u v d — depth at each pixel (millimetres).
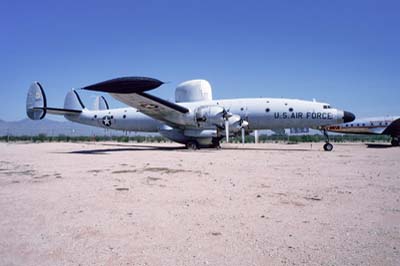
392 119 26297
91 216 4371
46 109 22375
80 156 14477
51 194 5824
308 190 6031
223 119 18781
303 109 19125
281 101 19578
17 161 12102
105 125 24078
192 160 12273
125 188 6398
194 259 2926
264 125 19891
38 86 22578
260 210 4629
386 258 2893
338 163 10875
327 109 19109
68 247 3234
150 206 4926
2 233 3670
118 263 2848
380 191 5859
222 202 5160
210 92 21922
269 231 3689
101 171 9031
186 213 4512
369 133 26922
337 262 2824
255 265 2787
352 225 3848
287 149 20406
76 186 6633
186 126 20219
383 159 12375
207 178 7672
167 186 6617
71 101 25250
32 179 7582
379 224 3873
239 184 6785
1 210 4688
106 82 14836
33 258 2969
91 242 3377
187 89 21609
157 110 18859
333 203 4977
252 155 14742
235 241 3381
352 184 6609
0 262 2883
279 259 2908
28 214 4465
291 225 3896
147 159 12781
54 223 4047
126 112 23344
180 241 3398
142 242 3375
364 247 3156
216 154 15531
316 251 3074
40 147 23359
